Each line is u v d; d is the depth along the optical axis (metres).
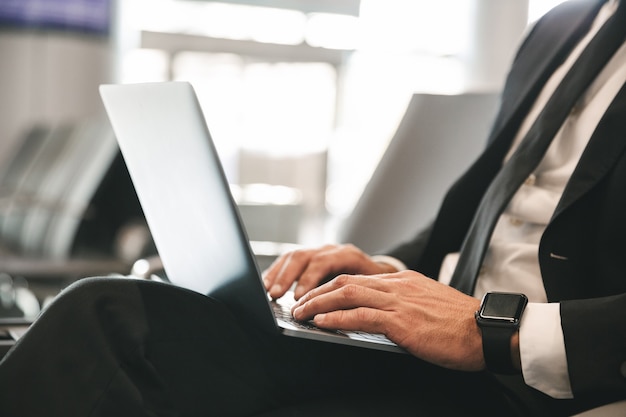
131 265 2.89
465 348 1.03
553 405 1.11
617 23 1.26
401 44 11.09
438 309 1.05
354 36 11.20
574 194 1.14
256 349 1.06
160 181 1.10
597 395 0.98
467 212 1.51
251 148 11.10
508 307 1.03
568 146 1.28
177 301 1.00
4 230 3.72
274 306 1.20
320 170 11.38
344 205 11.44
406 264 1.54
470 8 10.01
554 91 1.31
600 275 1.12
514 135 1.47
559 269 1.14
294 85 11.10
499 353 1.01
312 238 10.41
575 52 1.43
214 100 10.80
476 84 9.88
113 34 8.86
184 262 1.17
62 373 0.93
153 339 0.97
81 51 8.59
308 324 1.04
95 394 0.93
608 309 0.99
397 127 2.17
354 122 11.41
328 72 11.23
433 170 2.04
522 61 1.53
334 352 1.12
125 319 0.96
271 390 1.07
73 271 2.76
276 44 10.95
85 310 0.95
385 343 1.03
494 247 1.30
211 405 1.02
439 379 1.16
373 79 11.34
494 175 1.49
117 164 3.21
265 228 6.96
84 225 3.15
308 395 1.11
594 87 1.28
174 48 10.50
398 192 2.07
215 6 10.59
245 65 10.85
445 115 2.09
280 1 10.80
